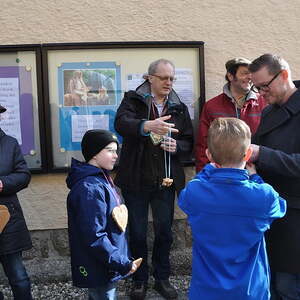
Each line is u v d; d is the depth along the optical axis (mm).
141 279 3668
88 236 2521
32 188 4047
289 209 2535
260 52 4180
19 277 3131
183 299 3676
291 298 2605
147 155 3553
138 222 3621
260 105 3645
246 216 2125
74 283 2688
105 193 2650
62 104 3992
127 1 4004
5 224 3018
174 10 4059
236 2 4125
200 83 4062
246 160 2266
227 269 2129
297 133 2523
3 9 3920
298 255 2527
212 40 4121
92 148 2748
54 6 3949
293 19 4199
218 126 2232
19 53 3936
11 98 3959
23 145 3986
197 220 2188
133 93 3592
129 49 4012
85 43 3945
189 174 4160
